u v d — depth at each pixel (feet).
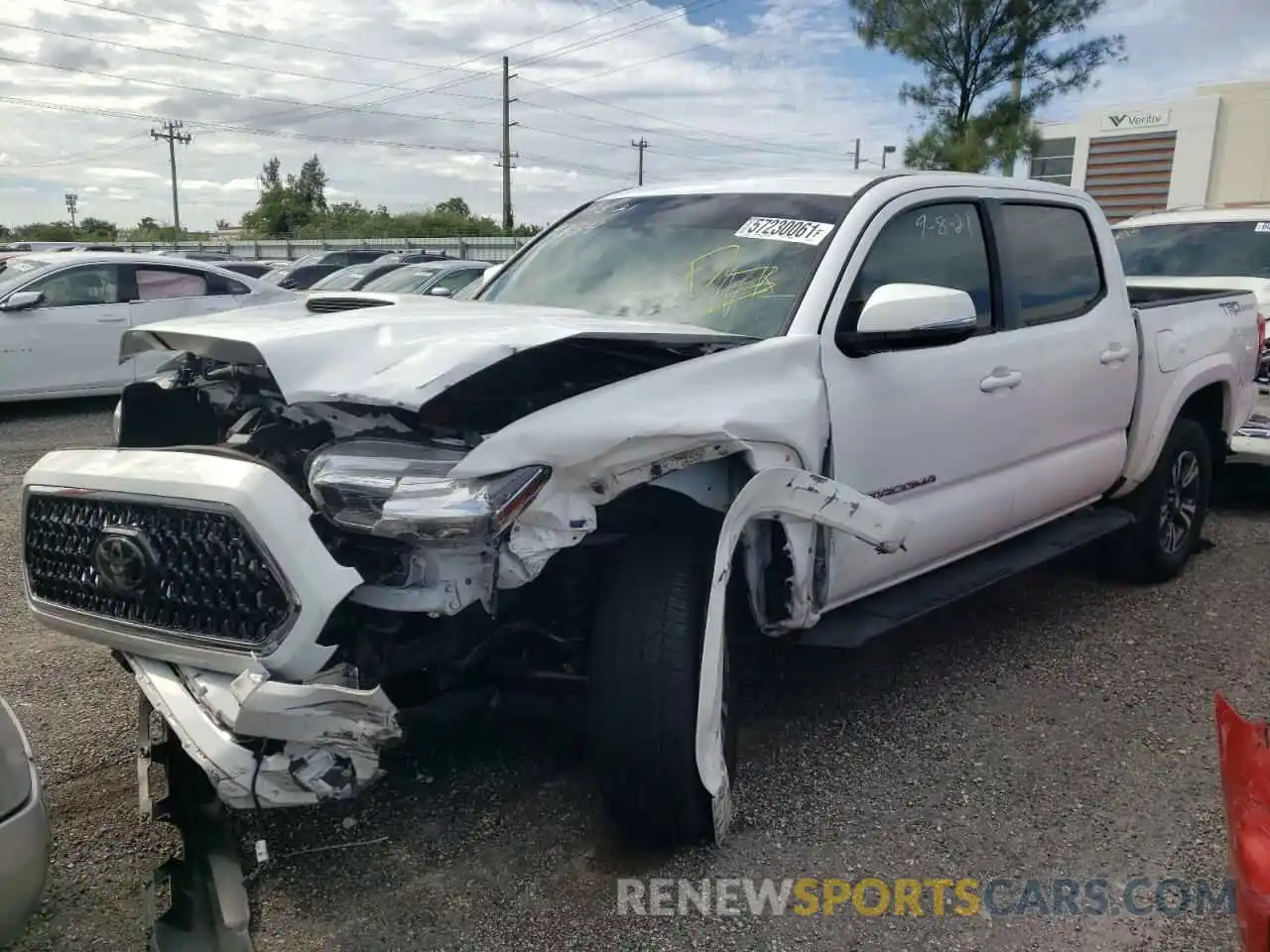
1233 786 6.50
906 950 8.77
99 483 8.93
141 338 10.39
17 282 35.27
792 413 10.25
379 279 55.31
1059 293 14.97
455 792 11.09
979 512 13.35
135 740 12.19
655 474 9.07
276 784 7.95
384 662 8.85
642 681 9.13
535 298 13.07
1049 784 11.39
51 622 9.68
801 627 10.91
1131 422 16.35
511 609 9.76
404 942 8.79
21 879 7.12
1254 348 19.25
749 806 10.86
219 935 8.53
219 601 8.42
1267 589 17.87
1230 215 29.27
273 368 8.40
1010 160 72.18
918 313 10.52
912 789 11.24
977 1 69.82
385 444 8.50
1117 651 15.11
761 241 12.26
